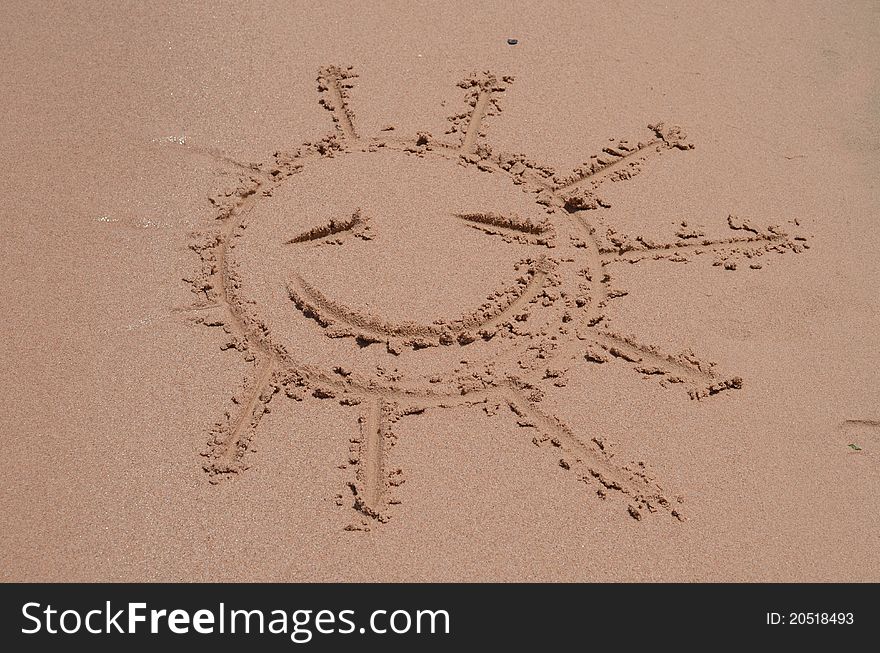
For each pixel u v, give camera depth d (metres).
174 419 1.06
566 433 1.05
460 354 1.10
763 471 1.04
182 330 1.13
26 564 0.97
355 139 1.32
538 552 0.98
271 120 1.34
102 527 0.99
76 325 1.13
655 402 1.08
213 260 1.19
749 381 1.10
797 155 1.33
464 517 1.00
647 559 0.98
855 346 1.13
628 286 1.17
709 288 1.17
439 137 1.32
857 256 1.21
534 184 1.26
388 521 1.00
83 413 1.06
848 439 1.06
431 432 1.05
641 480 1.02
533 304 1.15
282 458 1.04
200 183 1.27
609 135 1.33
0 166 1.29
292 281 1.16
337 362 1.10
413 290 1.14
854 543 0.99
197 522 1.00
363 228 1.20
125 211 1.24
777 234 1.23
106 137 1.32
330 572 0.97
